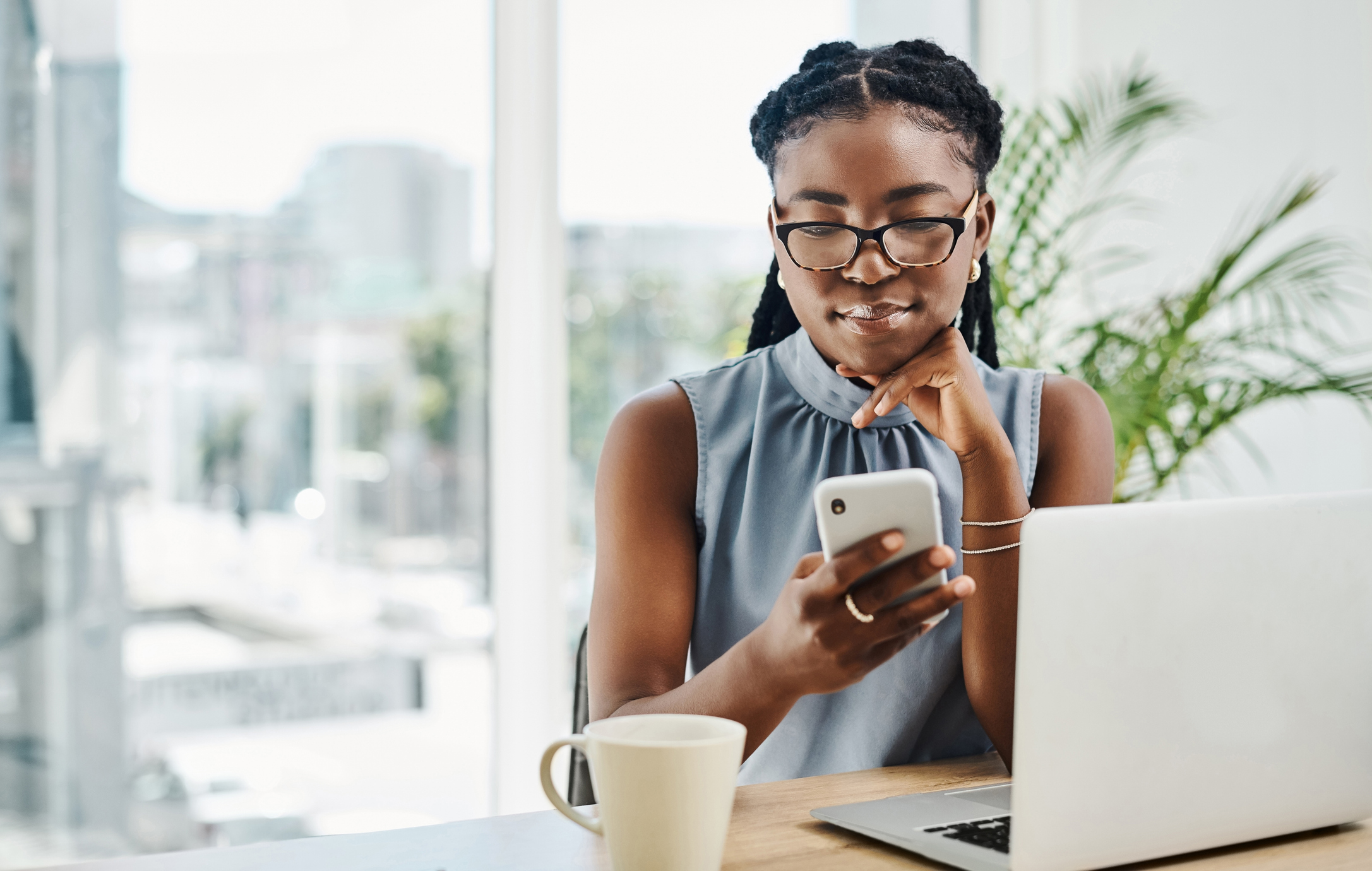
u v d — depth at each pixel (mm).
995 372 1267
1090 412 1272
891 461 1179
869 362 1101
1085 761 672
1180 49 2371
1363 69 2084
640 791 630
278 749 2238
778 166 1112
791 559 1158
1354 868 729
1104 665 675
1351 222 2102
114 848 2119
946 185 1074
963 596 729
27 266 2039
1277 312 2223
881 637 750
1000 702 1061
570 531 2410
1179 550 696
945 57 1122
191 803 2176
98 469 2098
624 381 2436
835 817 796
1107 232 2469
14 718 2049
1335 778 769
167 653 2152
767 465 1182
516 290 2342
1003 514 1079
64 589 2078
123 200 2102
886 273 1054
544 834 794
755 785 921
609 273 2414
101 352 2096
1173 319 2072
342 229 2256
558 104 2359
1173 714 699
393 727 2322
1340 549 757
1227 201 2285
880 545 710
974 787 896
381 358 2299
